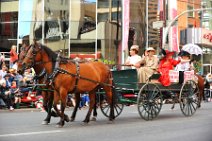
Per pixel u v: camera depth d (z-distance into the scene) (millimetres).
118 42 43406
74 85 14078
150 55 16953
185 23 52625
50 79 13727
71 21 42500
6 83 21172
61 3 42375
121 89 16219
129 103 16688
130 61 17938
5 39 43062
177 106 23891
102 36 43031
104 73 15195
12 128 13516
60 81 13727
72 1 42531
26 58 13773
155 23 35000
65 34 42438
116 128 13797
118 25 43406
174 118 17031
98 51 42906
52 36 42281
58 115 14406
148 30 44969
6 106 21109
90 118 16516
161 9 43250
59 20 42344
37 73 14164
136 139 11695
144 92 16078
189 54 21359
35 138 11562
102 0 43125
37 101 21859
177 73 17844
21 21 42625
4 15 43250
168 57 17594
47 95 14516
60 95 13773
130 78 16359
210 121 16062
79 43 42656
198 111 20438
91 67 14625
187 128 14078
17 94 21453
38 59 13820
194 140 11719
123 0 42250
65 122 15211
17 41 42625
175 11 44188
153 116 16422
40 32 42250
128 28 42250
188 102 18062
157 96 16578
